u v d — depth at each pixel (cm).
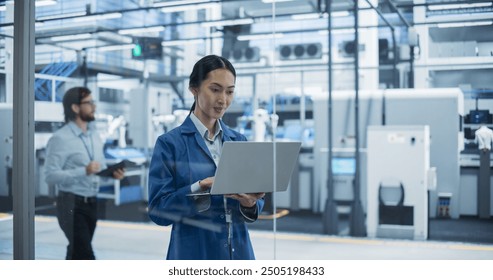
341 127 556
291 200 572
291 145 157
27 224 212
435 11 427
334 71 632
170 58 688
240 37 685
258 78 669
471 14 399
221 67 164
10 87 277
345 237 470
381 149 470
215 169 161
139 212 490
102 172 285
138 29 679
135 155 576
